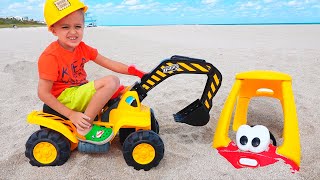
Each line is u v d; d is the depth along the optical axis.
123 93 2.57
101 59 2.79
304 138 2.87
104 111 2.52
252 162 2.34
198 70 2.53
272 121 3.32
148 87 2.54
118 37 12.63
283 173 2.23
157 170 2.35
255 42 10.13
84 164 2.40
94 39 11.52
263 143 2.39
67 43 2.40
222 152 2.52
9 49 8.20
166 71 2.52
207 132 3.02
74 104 2.47
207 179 2.20
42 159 2.41
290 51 7.65
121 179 2.24
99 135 2.47
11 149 2.69
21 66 5.51
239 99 3.05
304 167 2.37
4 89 4.37
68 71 2.49
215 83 2.59
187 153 2.57
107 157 2.52
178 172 2.30
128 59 6.62
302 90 4.23
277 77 2.62
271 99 3.90
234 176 2.22
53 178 2.26
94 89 2.40
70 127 2.48
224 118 2.66
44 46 8.78
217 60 6.48
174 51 7.83
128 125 2.41
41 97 2.38
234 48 8.40
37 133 2.40
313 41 10.23
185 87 4.45
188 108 2.75
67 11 2.31
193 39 11.65
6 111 3.60
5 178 2.28
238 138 2.48
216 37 12.63
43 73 2.36
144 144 2.32
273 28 19.77
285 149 2.38
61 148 2.40
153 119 2.74
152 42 10.35
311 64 5.92
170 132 3.01
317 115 3.37
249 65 5.92
